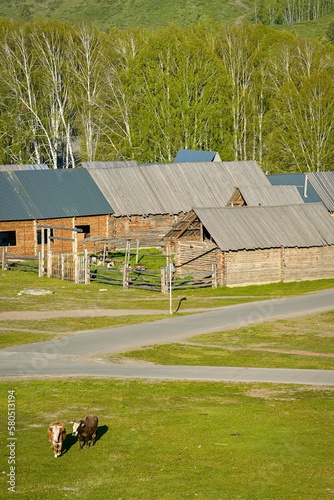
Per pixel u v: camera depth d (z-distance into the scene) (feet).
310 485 127.65
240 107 654.12
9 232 396.98
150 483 128.47
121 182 429.79
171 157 633.61
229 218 337.52
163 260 379.35
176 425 154.20
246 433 149.69
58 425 138.41
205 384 182.70
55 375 189.06
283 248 334.03
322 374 192.34
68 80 620.49
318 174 469.98
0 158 592.60
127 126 622.54
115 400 170.30
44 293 297.33
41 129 627.05
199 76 631.56
